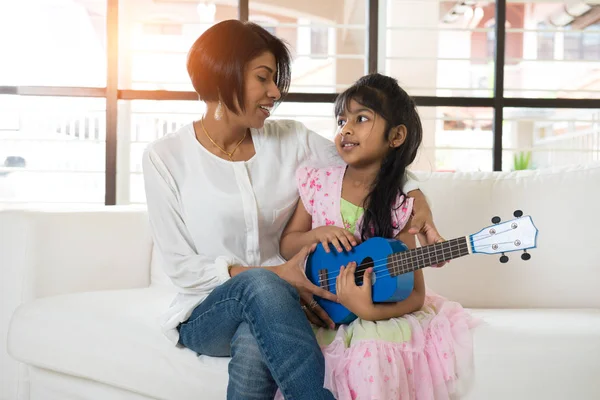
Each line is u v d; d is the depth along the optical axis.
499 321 1.53
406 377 1.24
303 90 6.48
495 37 2.87
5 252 1.90
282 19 6.34
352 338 1.29
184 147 1.56
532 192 1.92
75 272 1.97
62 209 2.03
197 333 1.39
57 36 4.37
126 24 3.89
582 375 1.34
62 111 3.79
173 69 4.59
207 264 1.45
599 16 5.68
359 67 6.17
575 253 1.86
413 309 1.39
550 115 6.17
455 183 1.95
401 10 6.11
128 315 1.60
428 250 1.26
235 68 1.43
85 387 1.63
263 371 1.25
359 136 1.46
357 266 1.37
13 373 1.86
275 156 1.59
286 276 1.41
